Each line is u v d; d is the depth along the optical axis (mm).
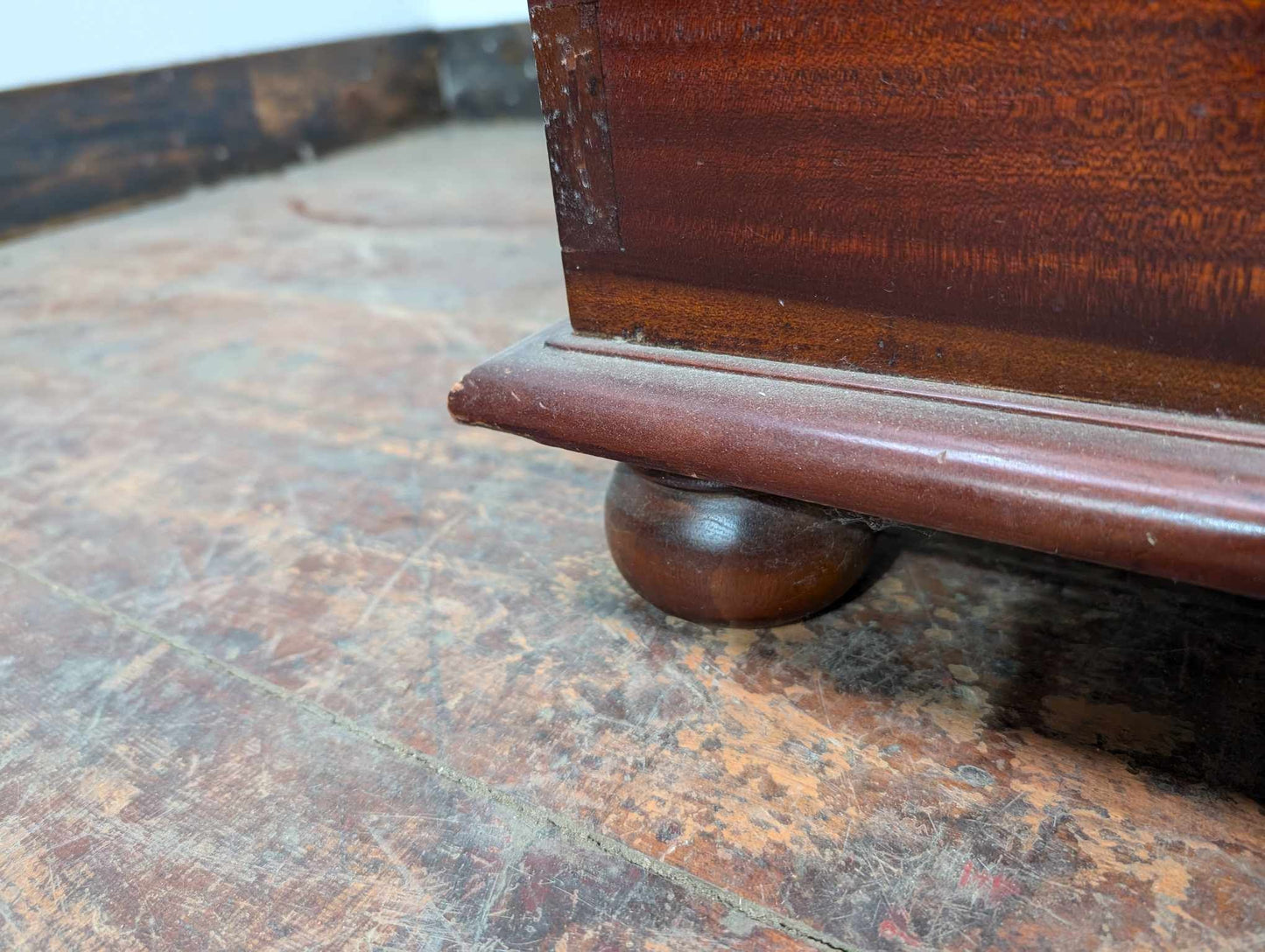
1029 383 199
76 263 862
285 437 469
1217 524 171
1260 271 167
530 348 268
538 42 227
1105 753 238
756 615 275
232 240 913
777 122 204
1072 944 192
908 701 260
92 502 416
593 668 282
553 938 202
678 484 266
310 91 1302
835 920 201
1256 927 193
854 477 209
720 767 242
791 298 221
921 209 196
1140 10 160
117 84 1060
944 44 180
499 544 356
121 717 280
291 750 261
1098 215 177
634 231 237
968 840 217
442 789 243
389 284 724
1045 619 289
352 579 342
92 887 223
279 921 211
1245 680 259
